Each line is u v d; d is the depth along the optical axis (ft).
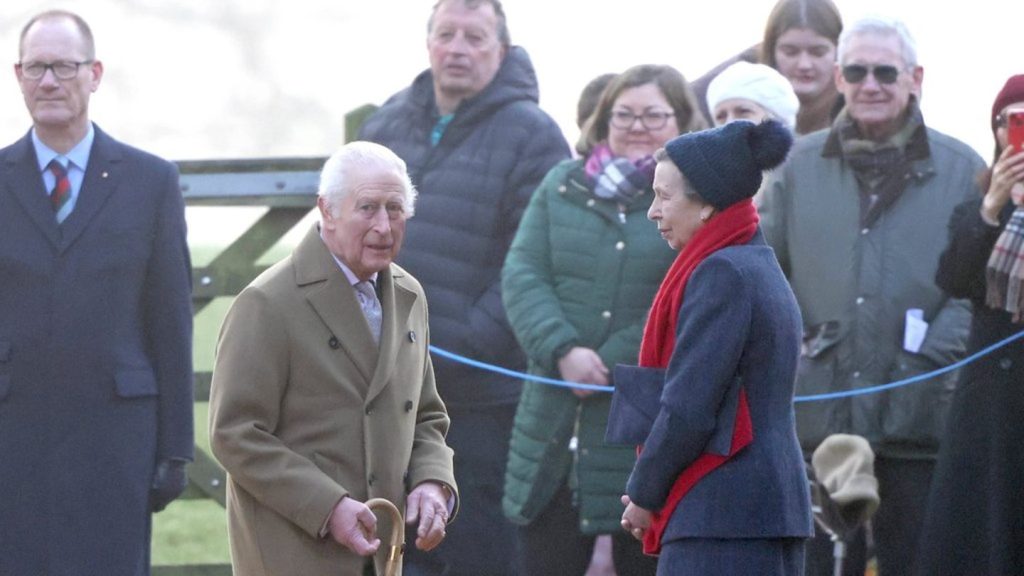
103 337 78.38
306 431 57.72
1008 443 74.49
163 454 79.46
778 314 56.49
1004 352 74.69
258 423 57.21
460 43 84.43
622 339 79.51
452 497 60.23
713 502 55.98
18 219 78.69
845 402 78.02
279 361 57.47
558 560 81.51
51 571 77.20
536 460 80.69
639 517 59.06
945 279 75.41
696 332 56.08
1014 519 74.18
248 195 96.63
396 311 59.57
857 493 73.20
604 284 79.97
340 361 57.98
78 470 77.87
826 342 78.38
